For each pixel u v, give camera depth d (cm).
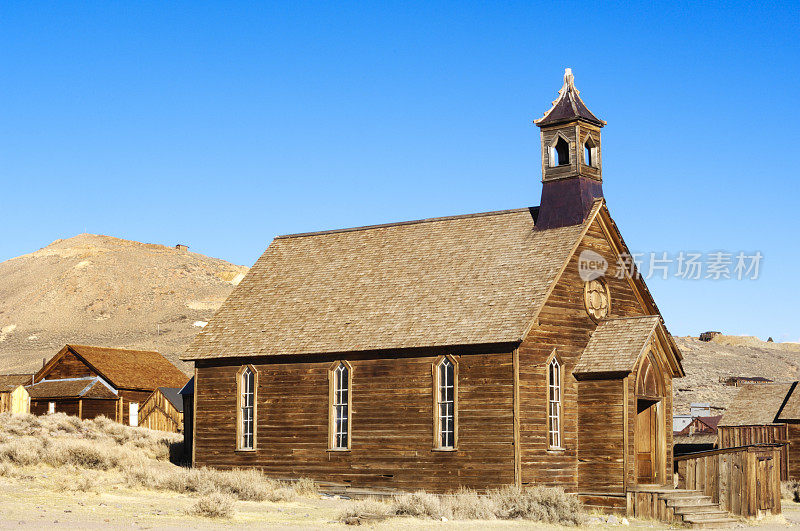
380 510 2966
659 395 3806
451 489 3641
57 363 7469
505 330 3588
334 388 3988
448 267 4072
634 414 3616
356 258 4419
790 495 4534
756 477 3400
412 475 3738
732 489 3422
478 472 3591
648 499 3419
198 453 4291
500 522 2981
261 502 3409
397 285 4116
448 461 3666
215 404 4281
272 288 4484
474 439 3619
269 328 4238
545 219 4031
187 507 2975
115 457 3934
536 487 3306
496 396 3591
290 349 4062
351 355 3947
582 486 3659
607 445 3625
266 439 4122
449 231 4294
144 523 2594
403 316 3922
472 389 3647
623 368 3612
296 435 4050
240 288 4572
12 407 6319
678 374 3975
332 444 3956
